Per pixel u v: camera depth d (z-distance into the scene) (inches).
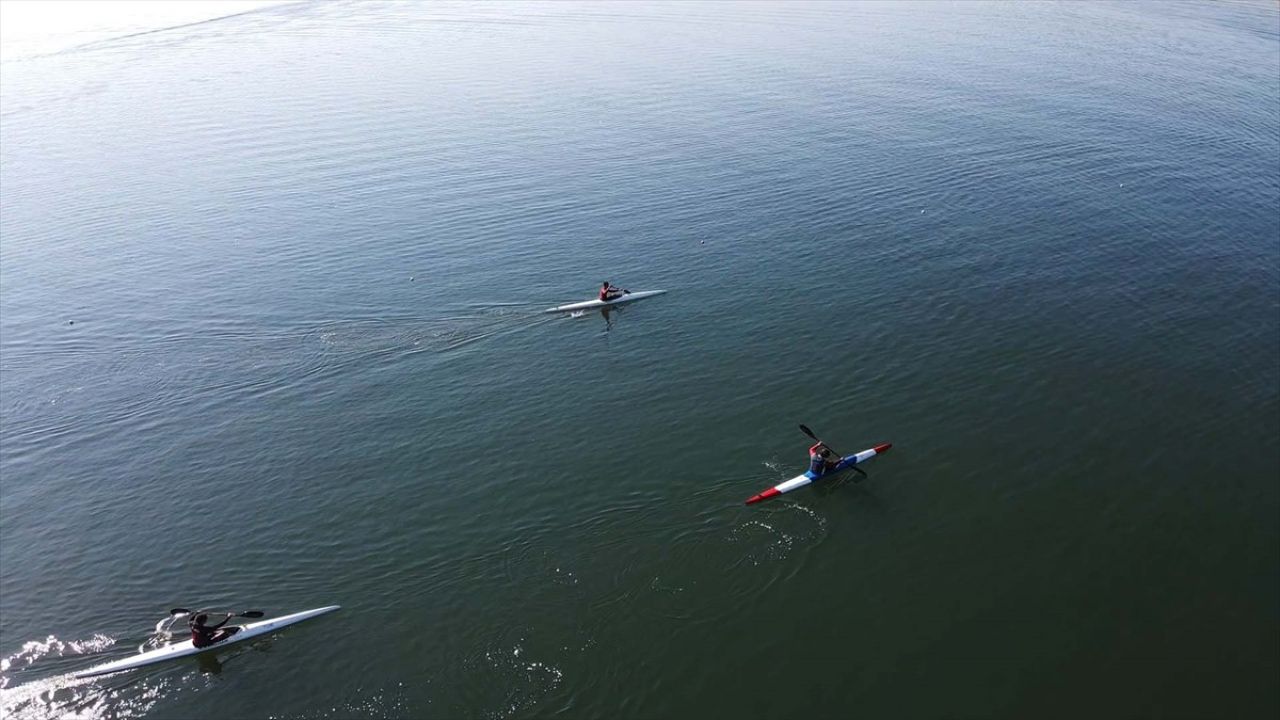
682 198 2274.9
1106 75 3316.9
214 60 3927.2
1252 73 3282.5
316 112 3144.7
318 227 2187.5
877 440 1320.1
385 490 1267.2
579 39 4217.5
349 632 1021.2
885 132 2719.0
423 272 1929.1
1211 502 1186.0
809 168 2443.4
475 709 922.1
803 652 979.9
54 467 1352.1
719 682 948.0
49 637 1035.9
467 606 1050.1
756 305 1723.7
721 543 1127.0
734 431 1353.3
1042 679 948.0
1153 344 1542.8
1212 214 2065.7
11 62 3924.7
